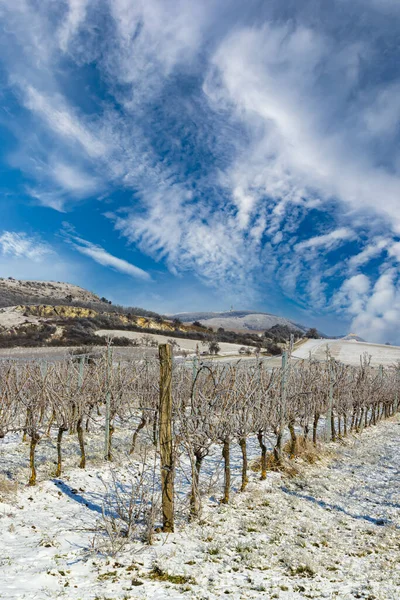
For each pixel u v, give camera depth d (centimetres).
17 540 620
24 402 911
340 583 516
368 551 632
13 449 1202
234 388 906
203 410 830
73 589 469
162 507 680
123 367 1416
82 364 1327
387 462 1297
